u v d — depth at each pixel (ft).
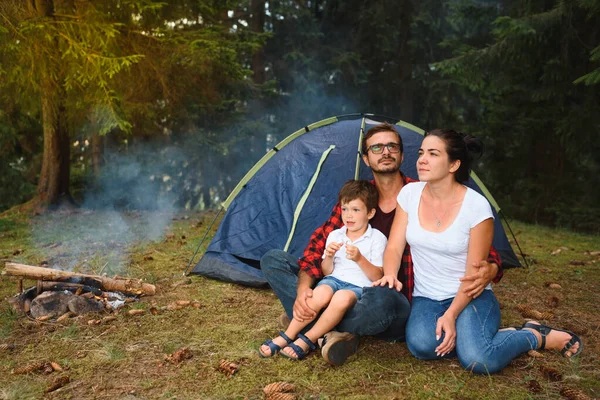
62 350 9.53
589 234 28.12
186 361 9.08
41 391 7.91
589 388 8.05
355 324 8.97
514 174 35.17
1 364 8.91
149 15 28.66
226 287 13.92
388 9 47.34
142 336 10.27
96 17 25.72
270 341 9.44
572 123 28.30
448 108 51.57
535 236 23.91
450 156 8.50
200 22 34.22
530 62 29.94
